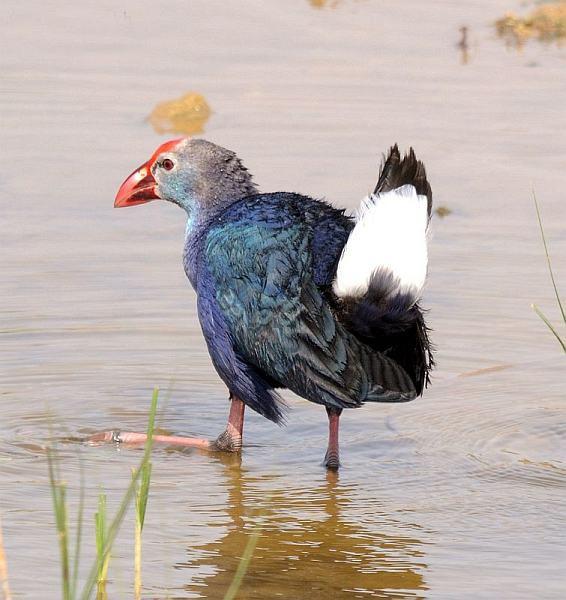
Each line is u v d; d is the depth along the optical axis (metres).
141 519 7.84
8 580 8.30
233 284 10.42
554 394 12.20
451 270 15.19
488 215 16.88
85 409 11.93
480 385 12.43
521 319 13.92
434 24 26.41
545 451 10.97
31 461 10.68
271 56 23.95
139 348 13.34
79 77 22.42
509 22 26.12
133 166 18.34
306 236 10.34
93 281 14.87
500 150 19.17
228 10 26.97
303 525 9.47
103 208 17.05
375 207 9.73
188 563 8.71
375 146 19.20
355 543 9.13
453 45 25.00
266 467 10.73
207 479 10.42
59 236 16.12
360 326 10.08
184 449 11.15
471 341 13.44
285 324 10.19
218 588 8.35
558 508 9.78
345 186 17.42
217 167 11.40
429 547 9.06
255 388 10.79
